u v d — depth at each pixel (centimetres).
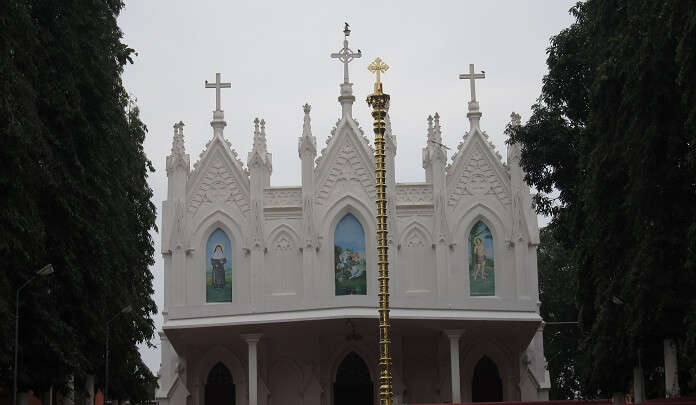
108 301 4903
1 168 3441
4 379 4016
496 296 6681
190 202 6825
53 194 4066
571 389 8750
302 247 6688
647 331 4097
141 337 5875
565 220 5353
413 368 6850
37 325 3934
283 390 6756
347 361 6806
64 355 3981
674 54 3694
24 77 3625
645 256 3909
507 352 6794
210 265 6762
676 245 3872
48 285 4000
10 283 3719
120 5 5066
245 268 6731
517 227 6719
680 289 3891
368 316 6300
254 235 6719
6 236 3444
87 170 4416
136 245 5762
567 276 8512
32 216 3659
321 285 6644
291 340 6781
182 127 6894
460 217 6775
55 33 4238
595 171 4259
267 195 6825
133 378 6097
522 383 6712
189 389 6762
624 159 3984
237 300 6700
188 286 6706
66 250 4162
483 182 6819
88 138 4362
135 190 5622
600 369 4631
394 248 6669
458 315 6425
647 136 3816
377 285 6638
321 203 6756
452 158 6850
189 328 6469
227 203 6819
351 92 6875
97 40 4500
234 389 6819
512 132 5647
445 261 6688
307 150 6781
